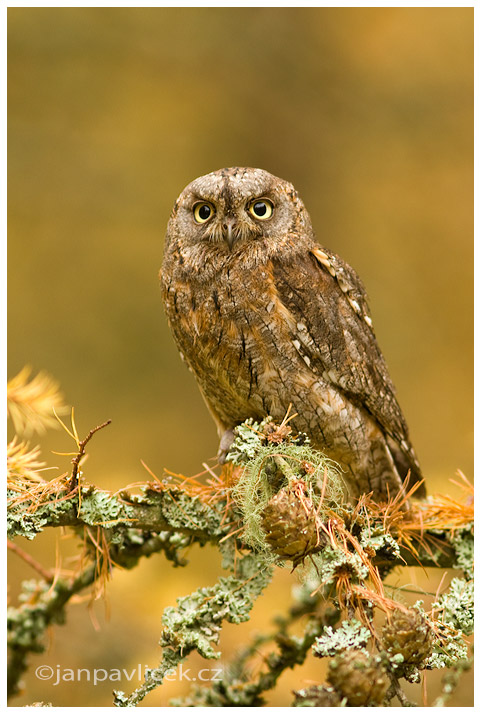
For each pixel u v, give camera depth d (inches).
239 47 249.9
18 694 219.3
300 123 251.8
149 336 237.1
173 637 217.2
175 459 234.7
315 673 223.1
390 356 236.1
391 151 249.0
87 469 231.6
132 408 235.8
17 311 236.5
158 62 245.6
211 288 221.1
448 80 244.5
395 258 242.8
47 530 226.1
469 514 219.6
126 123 246.4
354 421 221.9
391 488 222.7
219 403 222.4
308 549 216.2
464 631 217.2
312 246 222.2
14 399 220.1
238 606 217.8
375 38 247.3
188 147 249.3
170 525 218.5
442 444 233.6
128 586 222.7
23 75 237.9
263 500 217.8
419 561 219.0
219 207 221.1
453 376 235.8
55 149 240.8
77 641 222.1
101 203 242.4
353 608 216.1
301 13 250.5
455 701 220.7
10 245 237.1
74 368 236.1
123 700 216.7
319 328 221.5
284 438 218.1
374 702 214.5
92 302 237.6
